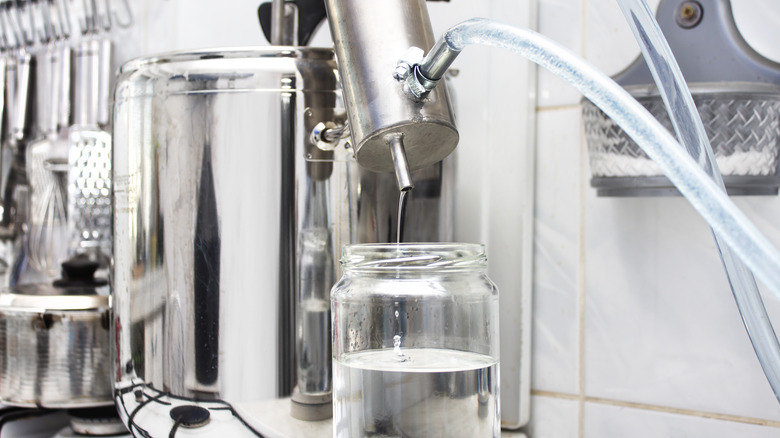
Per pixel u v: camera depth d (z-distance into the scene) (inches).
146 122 18.5
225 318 17.5
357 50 15.7
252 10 29.3
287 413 17.6
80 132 30.0
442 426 14.8
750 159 18.7
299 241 17.6
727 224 10.8
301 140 17.6
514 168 24.1
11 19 36.7
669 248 22.1
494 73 24.5
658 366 22.3
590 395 23.4
